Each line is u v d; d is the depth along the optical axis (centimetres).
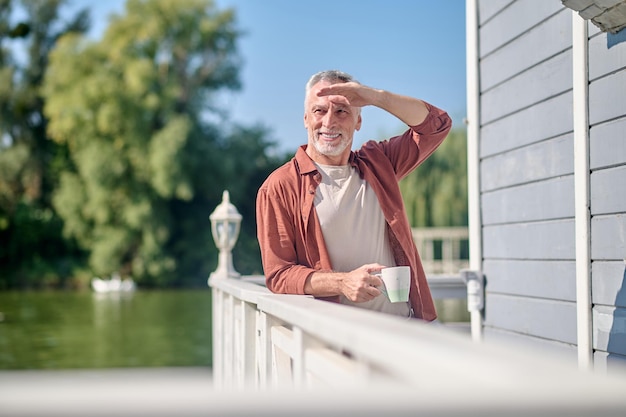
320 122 263
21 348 1616
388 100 270
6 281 2917
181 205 2897
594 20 260
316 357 159
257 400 65
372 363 113
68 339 1759
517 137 348
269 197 267
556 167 312
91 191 2844
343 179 269
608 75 269
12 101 2989
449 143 2394
